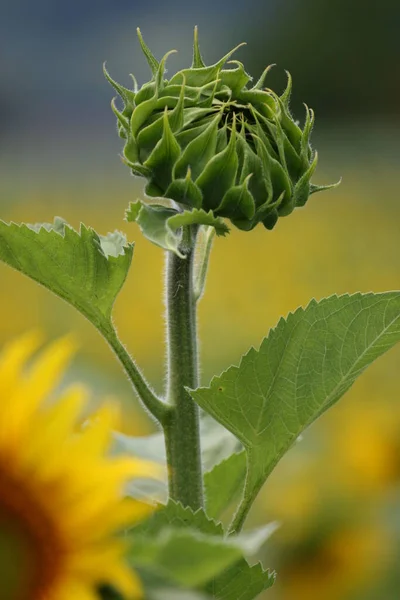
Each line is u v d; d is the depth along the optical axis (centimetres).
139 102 109
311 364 111
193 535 89
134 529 99
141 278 331
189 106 109
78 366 221
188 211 107
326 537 167
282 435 112
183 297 112
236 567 101
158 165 108
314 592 165
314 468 178
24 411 89
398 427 179
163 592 89
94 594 90
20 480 89
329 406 112
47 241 112
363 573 166
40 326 298
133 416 215
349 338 111
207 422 125
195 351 112
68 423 90
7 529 89
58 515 89
